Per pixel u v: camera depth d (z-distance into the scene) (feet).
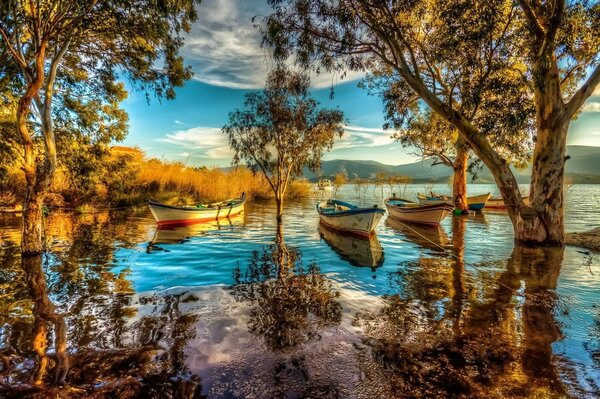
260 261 28.32
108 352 12.49
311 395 10.09
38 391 9.92
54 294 19.27
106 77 40.93
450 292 20.04
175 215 49.47
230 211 63.77
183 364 11.73
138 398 9.78
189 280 22.44
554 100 32.71
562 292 19.95
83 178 48.65
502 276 23.65
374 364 11.80
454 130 62.13
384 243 37.99
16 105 36.27
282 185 55.77
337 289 20.58
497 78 31.89
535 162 35.09
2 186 54.08
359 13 32.22
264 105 52.44
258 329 14.67
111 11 27.96
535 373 11.19
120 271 24.63
